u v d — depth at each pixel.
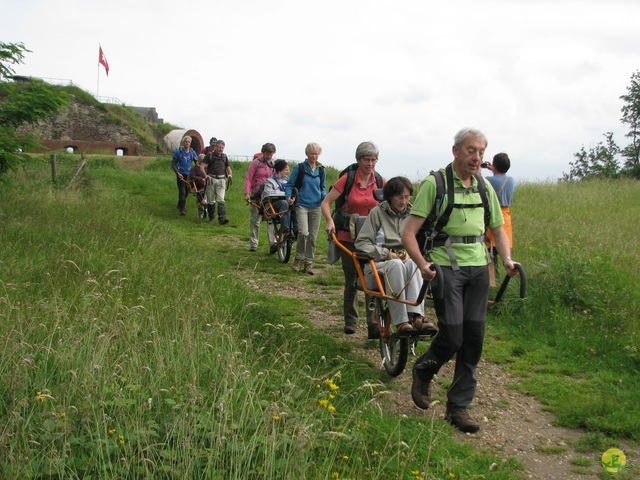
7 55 11.41
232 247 13.47
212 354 5.40
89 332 5.29
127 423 4.12
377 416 5.09
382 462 4.38
